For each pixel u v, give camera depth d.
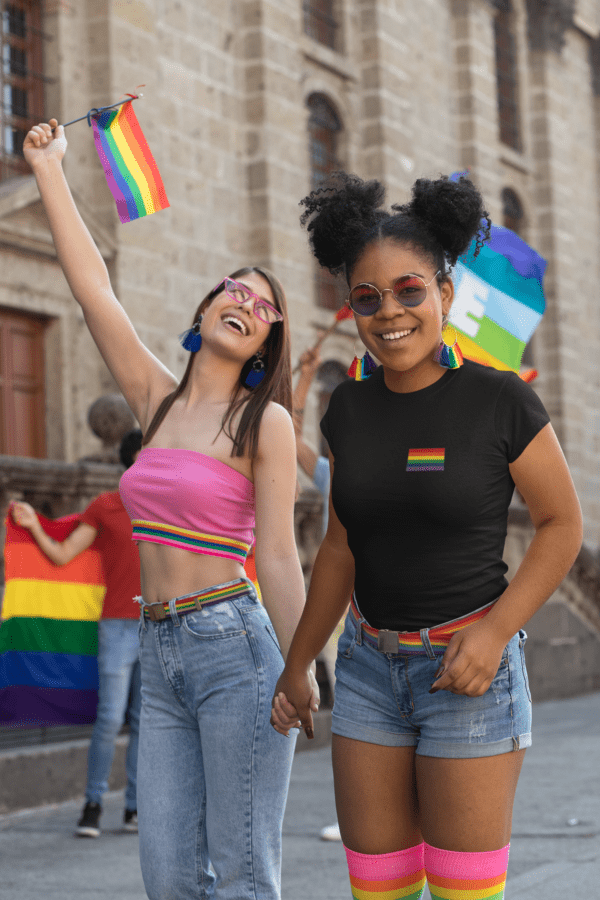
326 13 16.33
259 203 14.17
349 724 2.43
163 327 12.23
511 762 2.31
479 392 2.29
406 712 2.36
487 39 19.92
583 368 22.22
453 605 2.29
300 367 5.00
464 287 3.97
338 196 2.42
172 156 12.99
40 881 4.84
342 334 15.34
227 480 2.70
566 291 21.58
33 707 6.36
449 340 2.59
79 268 3.01
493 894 2.28
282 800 2.67
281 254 14.27
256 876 2.59
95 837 5.86
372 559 2.35
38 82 11.68
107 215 11.74
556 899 4.14
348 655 2.45
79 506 8.30
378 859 2.40
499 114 20.91
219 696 2.62
